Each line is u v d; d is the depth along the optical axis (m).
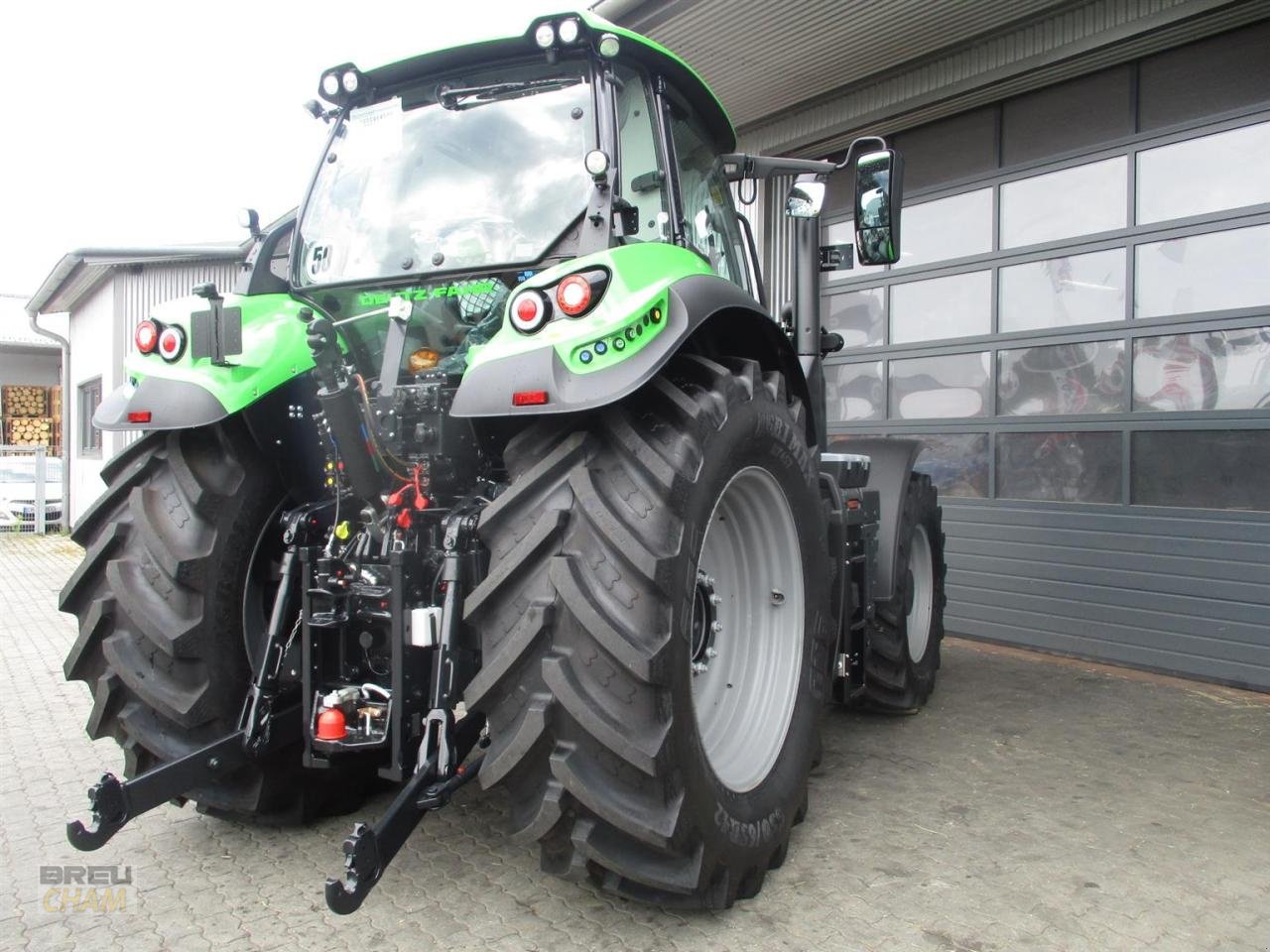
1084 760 3.73
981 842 2.92
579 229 2.59
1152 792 3.37
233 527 2.66
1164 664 5.16
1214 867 2.75
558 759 2.04
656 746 2.04
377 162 2.93
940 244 6.32
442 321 2.69
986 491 6.04
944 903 2.52
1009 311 5.93
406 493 2.46
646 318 2.11
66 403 16.83
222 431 2.70
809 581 2.91
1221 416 4.96
